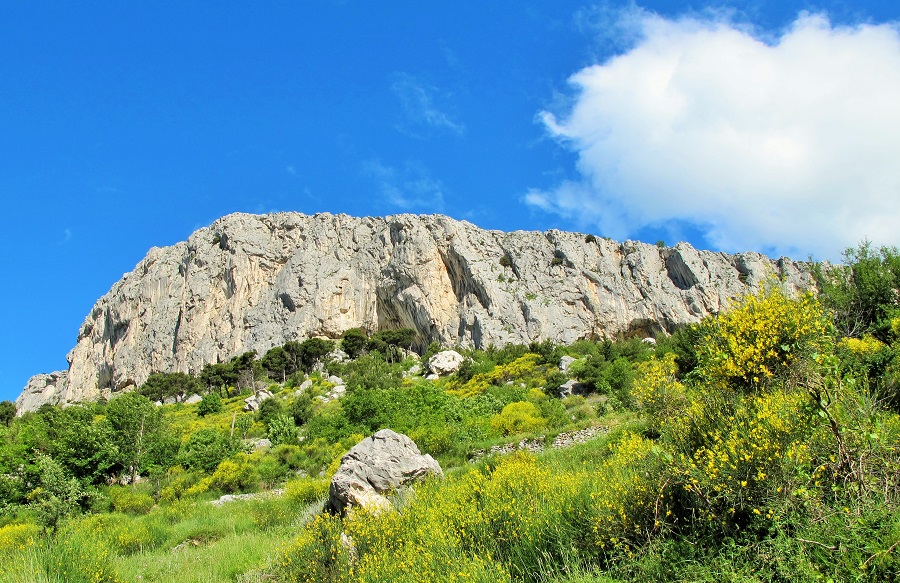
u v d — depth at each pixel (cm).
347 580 866
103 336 13400
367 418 3725
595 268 11100
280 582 1002
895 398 741
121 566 1190
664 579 564
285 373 9281
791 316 731
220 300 12019
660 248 11562
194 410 7050
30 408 13425
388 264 11362
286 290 11362
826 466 545
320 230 12538
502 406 3900
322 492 1797
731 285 10494
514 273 11219
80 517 1964
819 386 613
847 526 477
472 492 923
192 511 2000
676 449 682
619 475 723
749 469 575
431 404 3859
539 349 7662
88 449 3175
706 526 595
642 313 10419
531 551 712
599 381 4047
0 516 2491
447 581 679
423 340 10688
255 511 1777
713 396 734
